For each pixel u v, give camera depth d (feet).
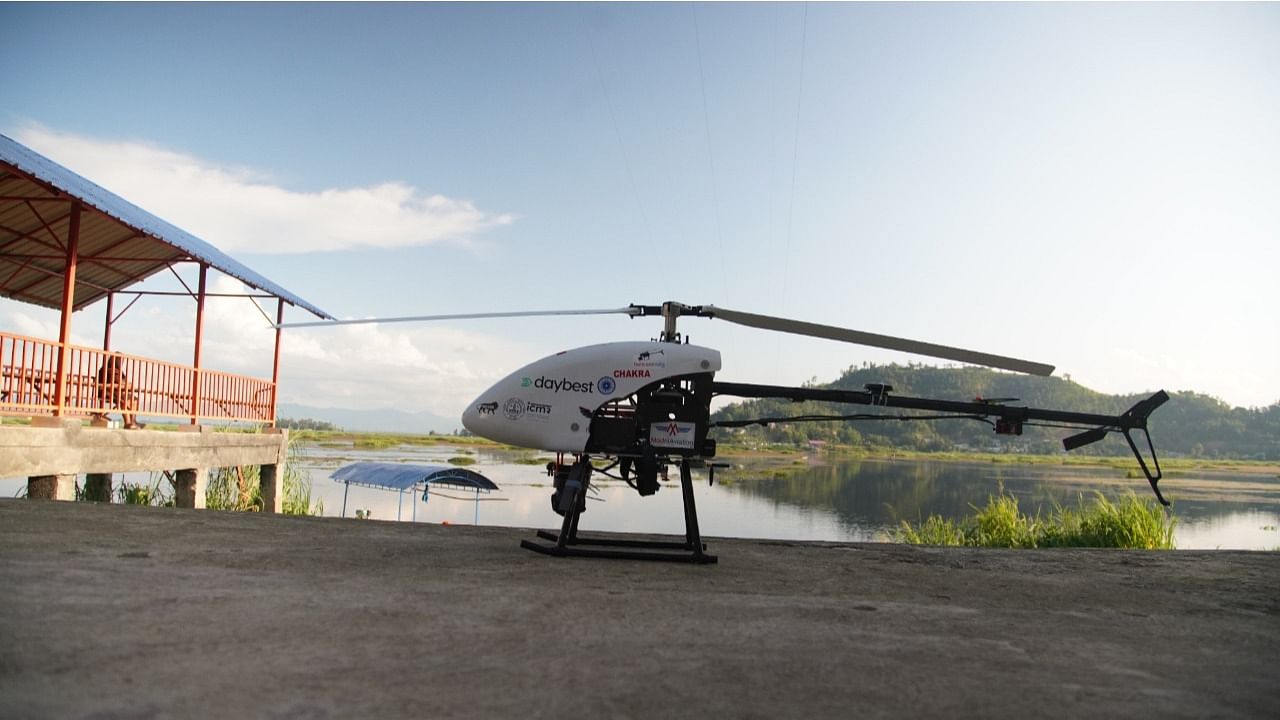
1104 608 16.39
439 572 16.71
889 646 12.14
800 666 10.79
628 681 9.78
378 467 72.38
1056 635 13.56
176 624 11.28
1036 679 10.75
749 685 9.86
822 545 25.40
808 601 15.53
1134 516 46.29
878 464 332.80
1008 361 21.02
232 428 58.34
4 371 33.30
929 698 9.71
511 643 11.23
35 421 37.06
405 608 13.01
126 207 42.78
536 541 22.75
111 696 8.45
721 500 144.36
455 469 69.77
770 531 100.07
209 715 8.09
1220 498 176.24
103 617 11.41
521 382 20.88
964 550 25.40
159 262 49.62
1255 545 87.04
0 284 48.39
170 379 46.80
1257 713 9.71
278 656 10.09
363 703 8.61
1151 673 11.34
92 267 48.98
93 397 39.68
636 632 12.21
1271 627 15.06
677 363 20.29
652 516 112.47
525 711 8.62
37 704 8.11
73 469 37.06
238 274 49.70
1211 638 13.91
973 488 194.70
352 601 13.32
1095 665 11.64
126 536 18.99
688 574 18.30
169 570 15.11
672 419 20.42
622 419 20.54
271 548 18.67
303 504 65.36
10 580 13.38
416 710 8.49
